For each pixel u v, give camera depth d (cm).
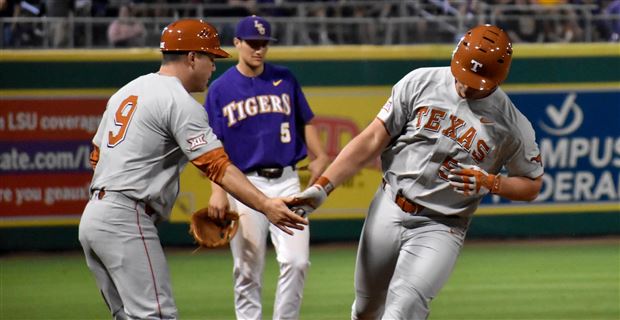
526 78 3559
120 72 3425
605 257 3281
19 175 3412
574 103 3588
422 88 1496
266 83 2041
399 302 1466
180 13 4022
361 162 1548
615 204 3644
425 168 1507
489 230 3628
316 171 2041
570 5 4109
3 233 3422
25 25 3672
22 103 3391
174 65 1482
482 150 1485
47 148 3419
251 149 2005
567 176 3612
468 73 1446
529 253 3362
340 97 3481
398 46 3488
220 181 1425
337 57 3469
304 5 4116
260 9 4094
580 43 3641
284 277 1894
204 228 1628
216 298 2645
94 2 3972
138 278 1411
